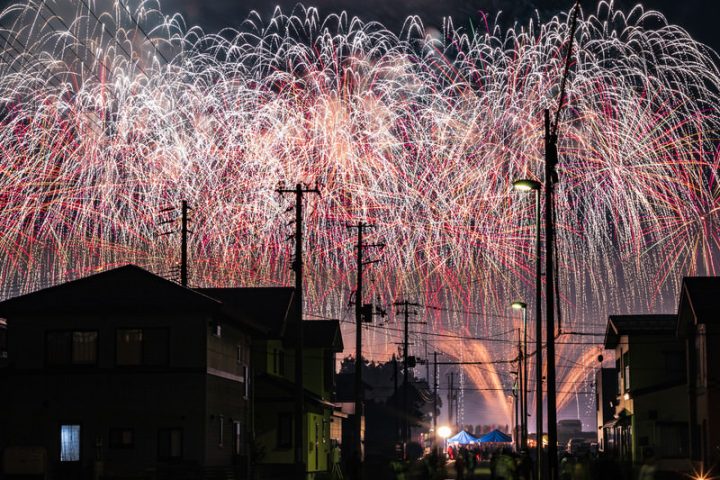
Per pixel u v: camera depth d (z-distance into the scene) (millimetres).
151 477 44031
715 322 48562
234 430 52719
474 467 74125
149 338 47406
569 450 112312
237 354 53688
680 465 56812
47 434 46875
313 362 74688
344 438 95125
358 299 59344
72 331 47438
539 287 43500
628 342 64750
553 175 34312
